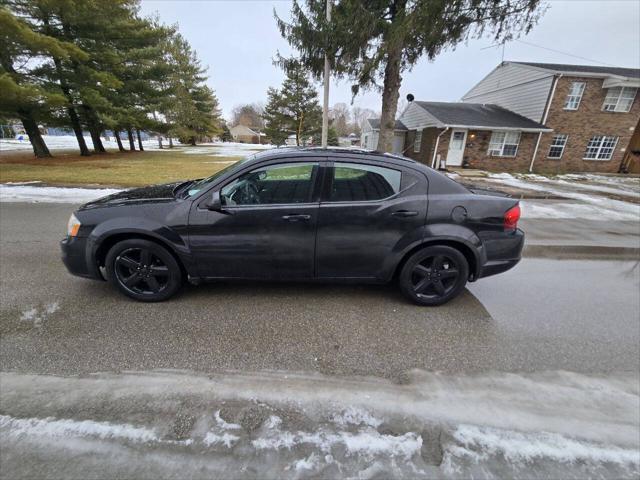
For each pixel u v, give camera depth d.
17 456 1.51
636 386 2.12
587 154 18.20
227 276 2.98
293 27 10.09
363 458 1.56
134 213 2.83
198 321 2.74
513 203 3.01
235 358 2.29
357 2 8.57
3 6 11.30
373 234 2.86
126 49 17.53
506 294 3.46
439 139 17.81
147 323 2.68
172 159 19.48
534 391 2.04
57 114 17.47
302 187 2.85
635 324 2.90
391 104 10.66
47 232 5.04
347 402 1.91
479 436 1.70
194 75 36.47
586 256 4.78
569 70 17.39
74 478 1.42
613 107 17.42
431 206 2.86
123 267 2.96
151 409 1.81
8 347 2.32
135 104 19.31
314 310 2.98
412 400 1.94
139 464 1.49
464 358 2.37
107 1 14.06
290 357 2.32
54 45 11.27
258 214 2.79
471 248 2.93
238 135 81.75
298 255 2.89
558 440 1.69
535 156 18.12
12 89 10.57
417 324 2.81
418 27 8.16
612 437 1.71
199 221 2.79
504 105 20.62
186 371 2.13
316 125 36.25
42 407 1.79
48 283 3.34
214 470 1.48
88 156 19.62
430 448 1.62
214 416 1.77
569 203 8.77
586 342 2.61
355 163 2.87
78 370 2.11
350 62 9.79
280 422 1.75
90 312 2.82
